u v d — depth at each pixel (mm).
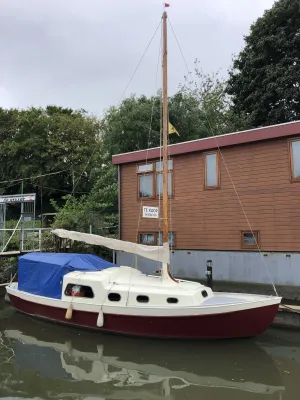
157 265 14758
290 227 11680
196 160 14000
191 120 24172
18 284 11992
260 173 12430
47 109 36531
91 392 6605
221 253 13133
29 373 7441
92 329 9812
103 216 18828
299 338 9125
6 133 34531
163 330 8922
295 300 11312
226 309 8438
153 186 15070
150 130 21328
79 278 10141
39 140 31312
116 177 21938
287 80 21375
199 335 8711
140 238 15375
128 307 9172
